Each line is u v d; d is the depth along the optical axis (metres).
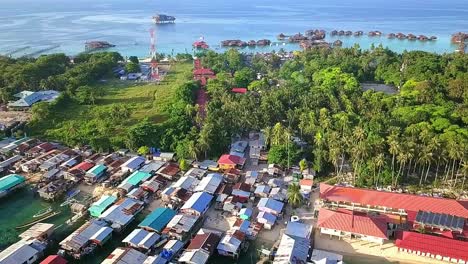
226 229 127.12
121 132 190.38
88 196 143.62
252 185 149.12
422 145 148.88
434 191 146.12
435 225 120.81
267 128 176.12
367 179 147.75
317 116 187.88
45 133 189.75
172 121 189.62
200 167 161.62
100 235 117.94
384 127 171.00
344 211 129.62
